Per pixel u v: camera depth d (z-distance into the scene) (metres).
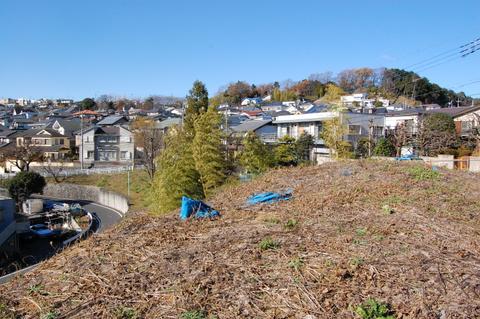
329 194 6.57
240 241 4.34
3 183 26.44
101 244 4.68
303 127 25.19
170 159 11.16
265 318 2.94
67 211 23.53
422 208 5.54
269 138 25.78
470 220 5.12
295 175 8.67
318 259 3.78
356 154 19.16
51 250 17.34
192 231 4.91
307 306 3.05
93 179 31.41
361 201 5.97
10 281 4.00
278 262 3.75
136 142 35.75
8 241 16.02
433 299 3.09
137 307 3.16
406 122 20.98
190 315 2.97
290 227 4.80
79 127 42.12
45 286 3.69
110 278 3.70
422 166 8.82
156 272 3.75
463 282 3.33
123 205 24.89
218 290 3.32
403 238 4.35
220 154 12.47
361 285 3.31
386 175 7.67
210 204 6.91
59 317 3.11
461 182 7.34
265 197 6.64
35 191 25.38
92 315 3.10
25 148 32.91
